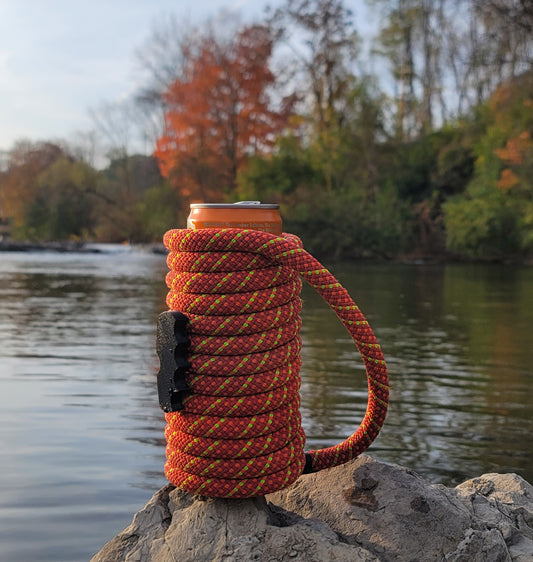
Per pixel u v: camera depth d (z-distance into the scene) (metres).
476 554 0.38
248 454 0.38
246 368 0.37
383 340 1.62
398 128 6.84
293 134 6.90
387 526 0.38
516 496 0.47
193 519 0.38
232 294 0.38
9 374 1.18
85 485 0.64
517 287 3.13
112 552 0.38
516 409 0.97
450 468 0.71
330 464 0.43
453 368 1.28
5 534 0.53
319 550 0.35
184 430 0.38
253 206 0.40
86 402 0.97
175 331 0.37
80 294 2.74
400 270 4.33
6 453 0.73
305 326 1.84
